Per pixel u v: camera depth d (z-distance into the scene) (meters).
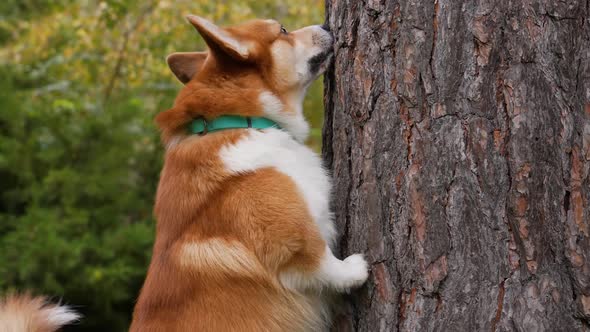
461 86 2.41
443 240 2.46
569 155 2.28
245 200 2.78
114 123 6.32
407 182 2.55
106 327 5.66
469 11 2.39
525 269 2.32
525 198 2.31
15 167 6.01
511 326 2.32
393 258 2.63
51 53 7.96
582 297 2.25
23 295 3.46
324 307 2.97
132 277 5.70
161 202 3.00
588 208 2.25
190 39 7.52
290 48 3.20
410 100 2.54
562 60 2.28
